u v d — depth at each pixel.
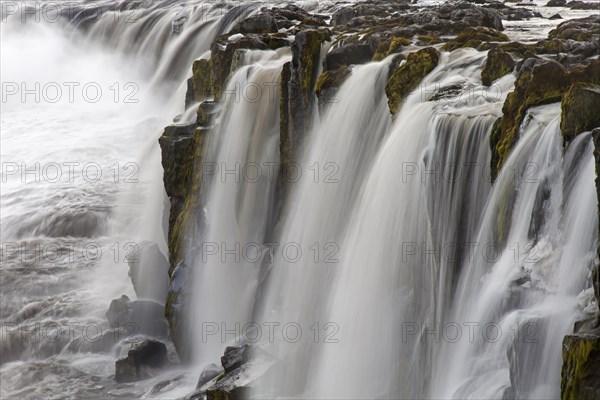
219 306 32.38
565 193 20.66
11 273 37.69
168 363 31.72
